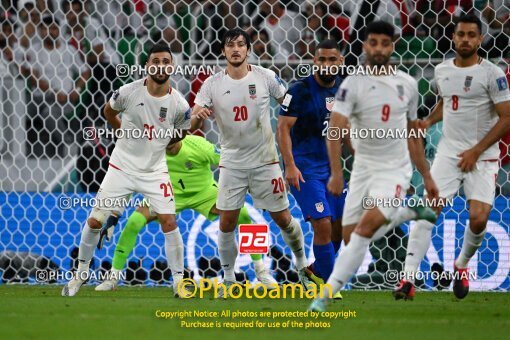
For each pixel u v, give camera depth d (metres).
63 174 37.81
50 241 35.09
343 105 22.03
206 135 38.09
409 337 18.33
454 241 33.50
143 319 21.45
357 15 38.47
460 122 26.95
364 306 25.25
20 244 35.19
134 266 34.72
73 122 38.91
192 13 39.06
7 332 18.61
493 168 27.20
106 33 39.31
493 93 26.55
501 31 38.09
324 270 28.39
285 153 27.36
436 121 27.92
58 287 33.06
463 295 27.78
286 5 37.81
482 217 26.89
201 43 39.06
